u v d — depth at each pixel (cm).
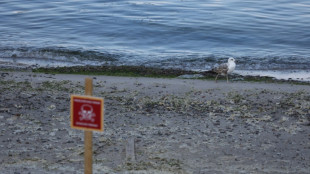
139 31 4175
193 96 2181
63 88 2259
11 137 1603
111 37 4028
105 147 1548
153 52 3606
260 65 3203
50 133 1658
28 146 1533
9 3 5284
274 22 4569
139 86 2344
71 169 1360
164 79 2547
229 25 4403
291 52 3653
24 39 3881
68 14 4775
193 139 1633
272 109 1984
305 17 4794
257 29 4309
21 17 4672
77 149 1520
